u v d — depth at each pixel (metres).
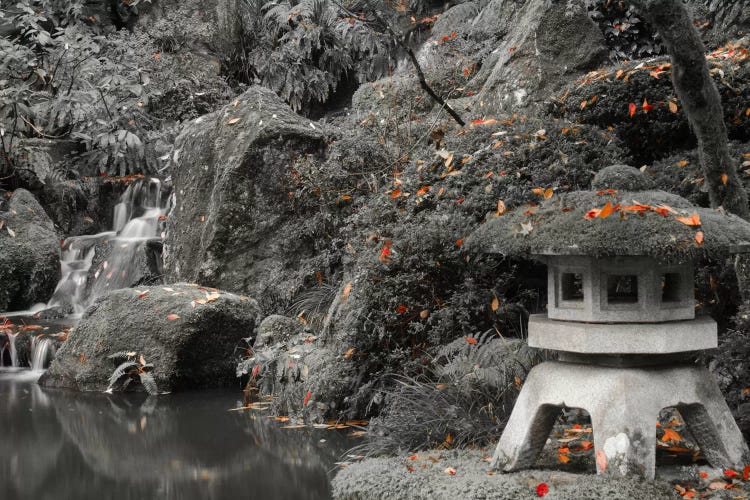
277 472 4.63
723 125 4.12
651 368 3.29
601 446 3.22
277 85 14.80
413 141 7.95
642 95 6.31
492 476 3.44
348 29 12.86
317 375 5.72
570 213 3.25
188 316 6.88
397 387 5.21
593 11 9.30
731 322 5.05
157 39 14.94
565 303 3.37
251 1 15.43
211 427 5.70
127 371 6.96
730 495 3.12
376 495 3.56
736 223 3.26
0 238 10.19
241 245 8.26
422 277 5.42
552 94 7.47
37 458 5.04
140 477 4.62
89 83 12.41
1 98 11.48
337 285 7.44
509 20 10.82
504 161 5.89
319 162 8.36
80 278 10.47
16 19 13.80
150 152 13.01
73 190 11.65
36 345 8.00
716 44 8.18
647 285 3.20
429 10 13.26
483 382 4.61
